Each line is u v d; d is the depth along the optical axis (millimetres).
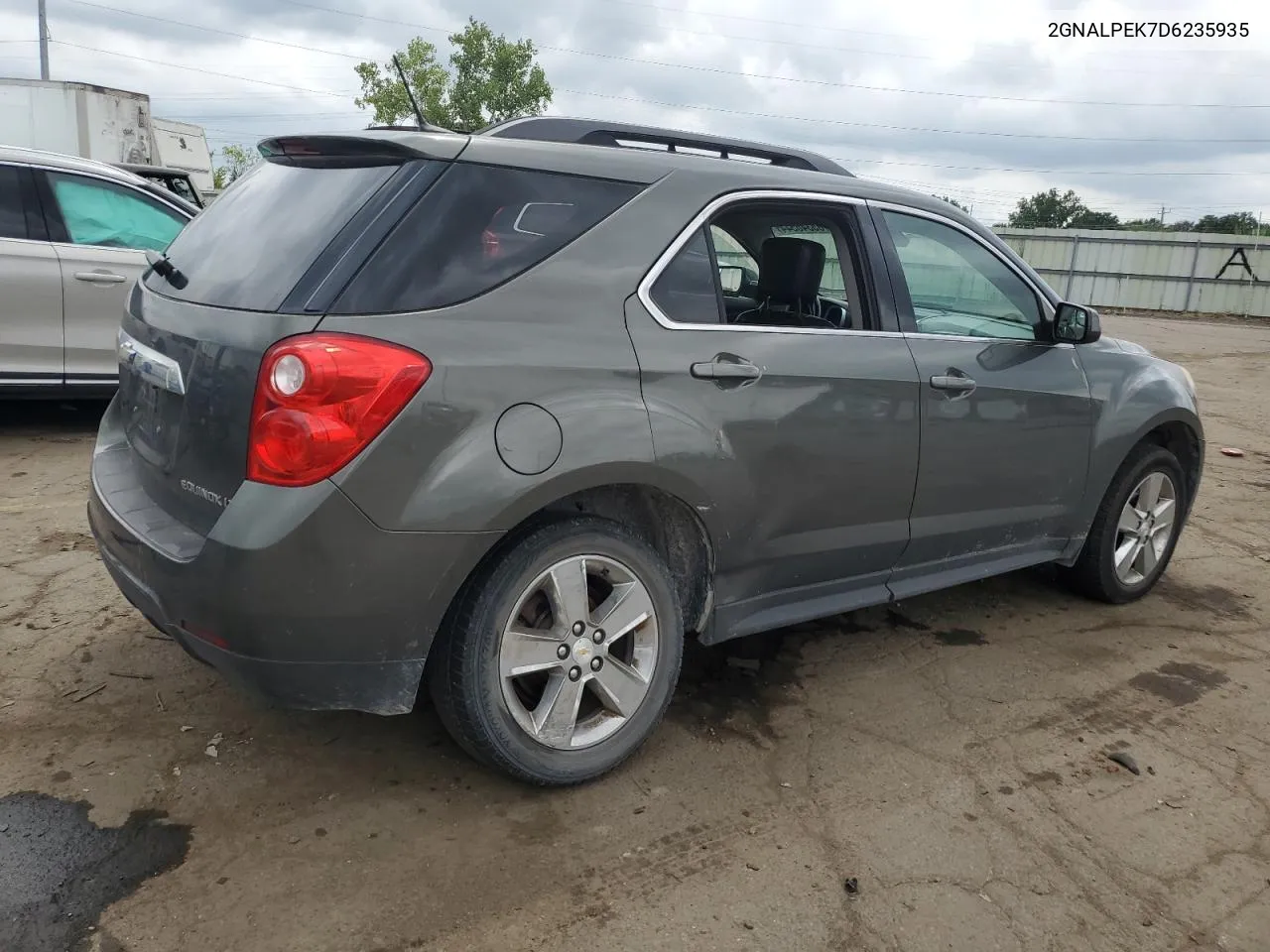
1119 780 3105
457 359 2434
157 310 2846
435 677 2648
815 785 2975
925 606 4500
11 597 3953
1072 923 2451
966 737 3322
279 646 2363
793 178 3295
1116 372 4309
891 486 3436
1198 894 2588
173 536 2545
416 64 34125
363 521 2336
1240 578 5145
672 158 3047
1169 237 33000
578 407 2607
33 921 2242
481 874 2492
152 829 2592
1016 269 3986
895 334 3455
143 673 3393
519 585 2613
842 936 2354
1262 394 12805
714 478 2908
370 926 2291
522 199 2684
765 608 3297
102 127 15320
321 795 2779
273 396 2312
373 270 2424
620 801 2834
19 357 6070
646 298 2824
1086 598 4676
